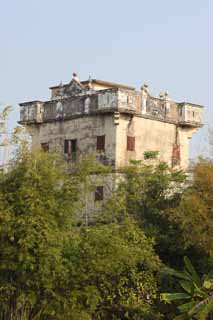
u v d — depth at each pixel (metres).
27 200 29.09
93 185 32.94
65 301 29.89
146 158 41.38
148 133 51.41
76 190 31.27
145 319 33.03
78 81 53.19
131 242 33.16
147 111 51.22
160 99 52.59
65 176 31.31
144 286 33.03
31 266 28.55
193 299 29.84
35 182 29.81
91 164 32.75
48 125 53.84
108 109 49.00
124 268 32.44
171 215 34.72
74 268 30.31
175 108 53.88
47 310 29.72
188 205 34.03
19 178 29.75
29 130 54.72
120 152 49.06
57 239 29.19
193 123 54.16
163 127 52.72
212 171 34.53
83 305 30.84
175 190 38.22
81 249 30.70
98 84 54.03
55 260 29.09
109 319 33.53
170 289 34.31
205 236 33.47
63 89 54.03
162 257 36.97
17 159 30.53
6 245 29.03
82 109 51.22
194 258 36.00
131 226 33.81
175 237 35.94
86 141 50.84
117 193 38.59
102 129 50.00
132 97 50.03
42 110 54.22
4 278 29.48
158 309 33.59
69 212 30.77
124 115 49.62
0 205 28.98
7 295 29.61
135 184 38.38
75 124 51.81
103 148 49.62
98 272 30.81
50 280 29.28
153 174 38.69
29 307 29.84
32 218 28.84
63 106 52.69
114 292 32.78
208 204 34.25
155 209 37.06
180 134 54.03
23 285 29.48
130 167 39.31
